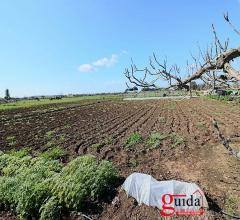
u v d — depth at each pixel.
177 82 3.87
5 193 10.01
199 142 17.94
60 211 9.14
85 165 11.27
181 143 17.78
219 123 25.48
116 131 23.72
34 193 9.44
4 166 13.45
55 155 15.73
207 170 12.77
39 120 34.03
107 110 45.81
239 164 13.32
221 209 9.20
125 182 10.37
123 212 9.29
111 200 10.01
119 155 15.93
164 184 9.70
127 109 46.75
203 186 10.92
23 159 13.30
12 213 9.75
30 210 9.27
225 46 3.56
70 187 9.55
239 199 9.77
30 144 19.67
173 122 27.70
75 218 9.10
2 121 34.00
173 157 15.08
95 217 9.20
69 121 32.28
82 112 43.53
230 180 11.45
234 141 18.11
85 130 25.03
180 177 11.99
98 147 17.66
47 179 10.07
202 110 39.34
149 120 30.39
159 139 18.81
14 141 21.06
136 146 17.53
